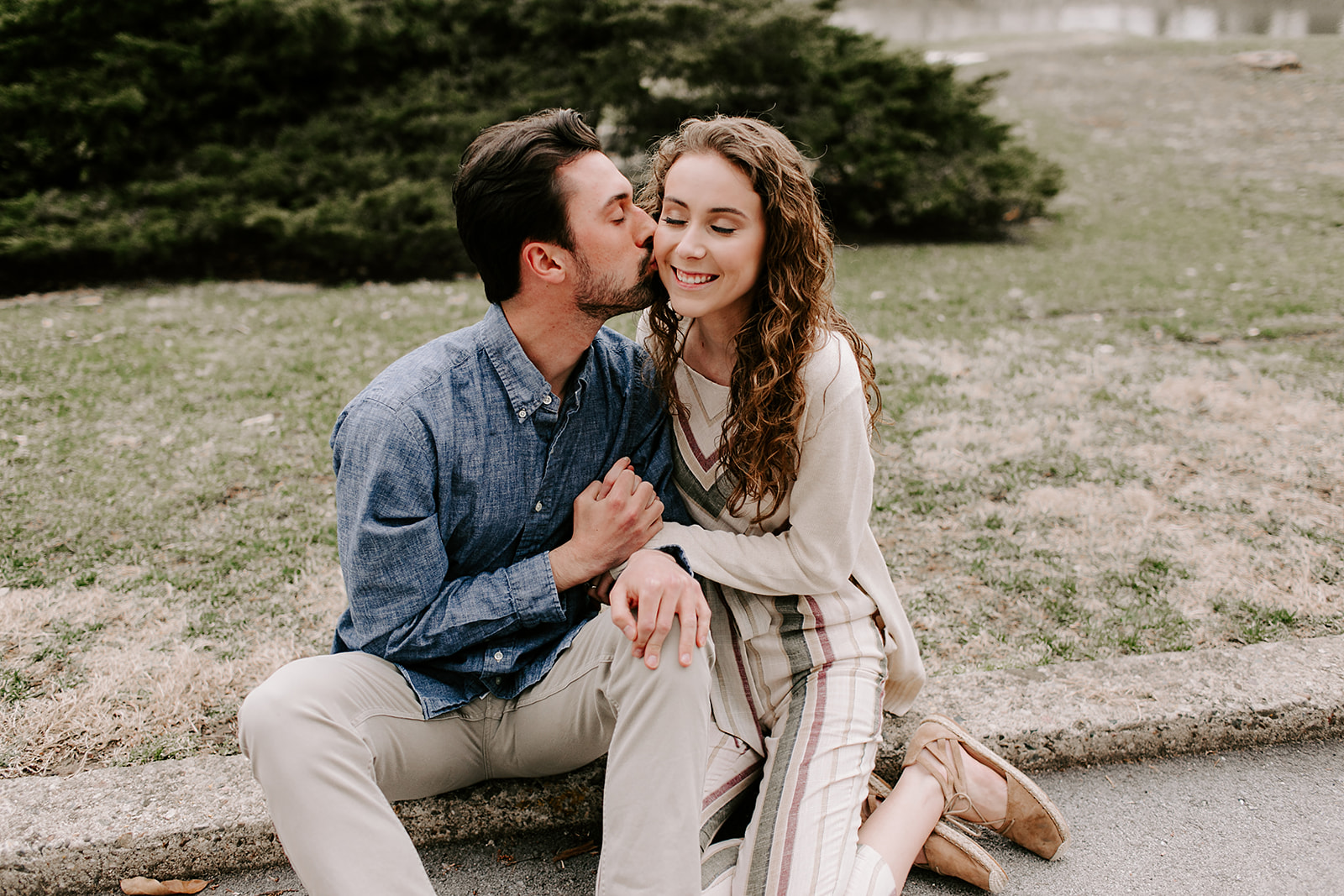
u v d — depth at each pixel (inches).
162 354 197.5
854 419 73.2
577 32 317.7
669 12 312.7
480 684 73.6
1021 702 90.8
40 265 271.4
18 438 154.8
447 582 72.8
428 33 303.7
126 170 280.1
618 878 64.6
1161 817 82.8
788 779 70.6
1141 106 494.3
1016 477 141.3
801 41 321.7
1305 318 213.6
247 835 78.4
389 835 62.7
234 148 290.2
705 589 79.8
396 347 201.5
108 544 124.0
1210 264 273.6
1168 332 208.2
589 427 77.2
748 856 68.6
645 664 65.9
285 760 61.9
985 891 76.1
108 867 77.3
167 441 154.7
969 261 290.5
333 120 295.3
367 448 68.7
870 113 326.6
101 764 86.7
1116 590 112.5
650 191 78.9
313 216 265.6
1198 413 161.9
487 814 81.5
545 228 68.3
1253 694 90.8
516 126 69.3
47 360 192.7
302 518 131.4
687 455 79.5
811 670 77.5
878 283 261.3
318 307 237.1
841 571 75.7
